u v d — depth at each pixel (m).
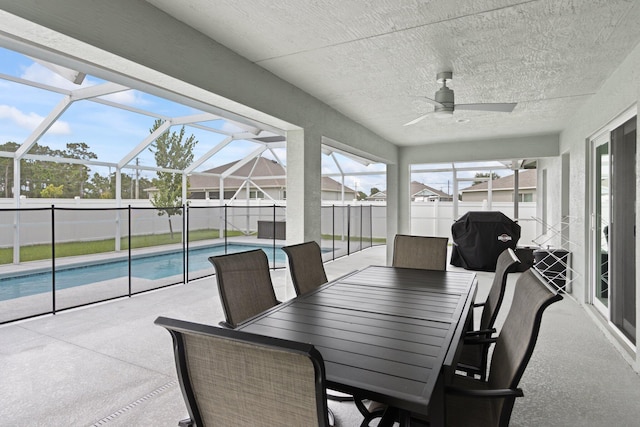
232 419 1.02
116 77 2.74
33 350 3.04
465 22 2.57
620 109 3.30
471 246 6.78
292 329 1.77
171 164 9.91
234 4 2.38
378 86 3.97
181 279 6.09
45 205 7.20
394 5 2.36
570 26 2.61
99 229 8.06
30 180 6.97
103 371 2.67
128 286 5.48
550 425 2.08
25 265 6.76
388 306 2.18
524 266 6.44
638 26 2.60
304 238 4.21
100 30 2.11
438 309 2.12
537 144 6.59
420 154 7.57
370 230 11.55
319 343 1.59
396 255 3.69
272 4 2.37
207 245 10.05
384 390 1.18
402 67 3.42
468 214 6.97
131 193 8.93
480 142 7.03
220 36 2.84
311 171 4.34
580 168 4.73
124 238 8.65
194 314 4.12
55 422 2.05
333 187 14.30
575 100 4.39
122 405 2.22
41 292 5.62
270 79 3.58
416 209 11.54
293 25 2.65
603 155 4.08
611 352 3.11
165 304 4.53
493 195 11.05
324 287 2.68
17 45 2.30
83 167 7.83
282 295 5.22
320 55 3.17
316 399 0.88
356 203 13.19
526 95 4.21
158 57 2.45
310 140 4.31
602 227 4.12
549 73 3.52
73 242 7.60
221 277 2.27
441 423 1.32
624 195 3.37
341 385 1.24
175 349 1.05
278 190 14.12
